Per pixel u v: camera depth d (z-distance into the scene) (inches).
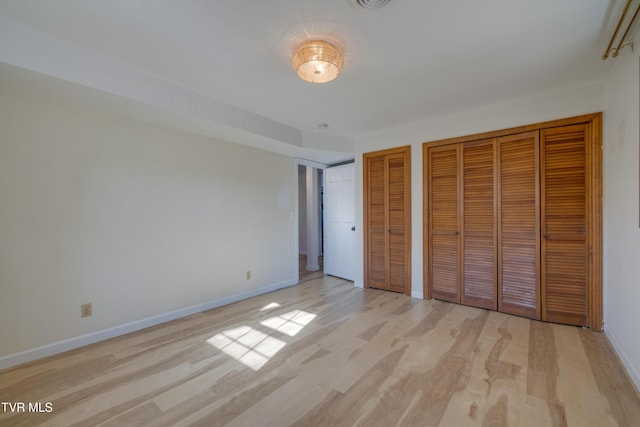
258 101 110.7
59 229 88.7
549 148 106.5
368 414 60.6
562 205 104.6
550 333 98.1
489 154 119.2
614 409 61.4
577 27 67.8
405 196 141.9
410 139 140.6
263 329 105.0
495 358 82.6
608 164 94.0
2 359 79.0
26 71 68.9
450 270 131.0
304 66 74.0
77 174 92.2
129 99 86.1
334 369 77.9
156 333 102.3
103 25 66.2
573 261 103.1
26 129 83.0
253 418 59.8
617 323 85.7
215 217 131.4
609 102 92.9
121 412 61.9
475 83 96.7
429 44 74.0
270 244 156.9
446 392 67.6
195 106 102.0
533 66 86.0
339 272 185.9
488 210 120.0
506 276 116.5
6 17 63.5
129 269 103.7
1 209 79.4
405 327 105.0
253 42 72.9
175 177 117.0
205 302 126.8
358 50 76.5
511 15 63.3
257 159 150.4
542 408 61.9
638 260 70.4
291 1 58.2
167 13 62.0
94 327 95.3
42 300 85.7
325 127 143.3
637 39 69.0
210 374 76.0
